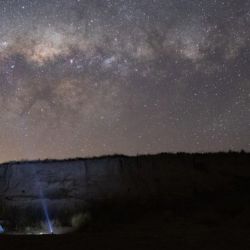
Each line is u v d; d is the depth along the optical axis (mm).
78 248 10227
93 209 22109
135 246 10211
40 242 11352
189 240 10852
